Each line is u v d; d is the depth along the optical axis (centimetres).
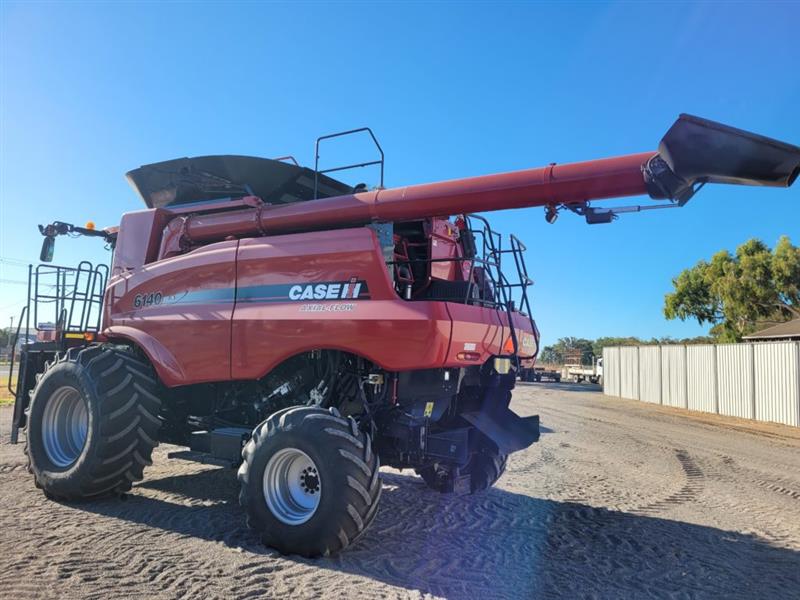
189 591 379
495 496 705
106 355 619
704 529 588
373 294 507
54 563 418
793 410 1838
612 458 1041
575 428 1534
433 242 632
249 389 618
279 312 546
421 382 534
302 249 553
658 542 539
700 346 2406
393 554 476
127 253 710
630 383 3111
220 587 387
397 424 533
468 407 645
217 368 578
